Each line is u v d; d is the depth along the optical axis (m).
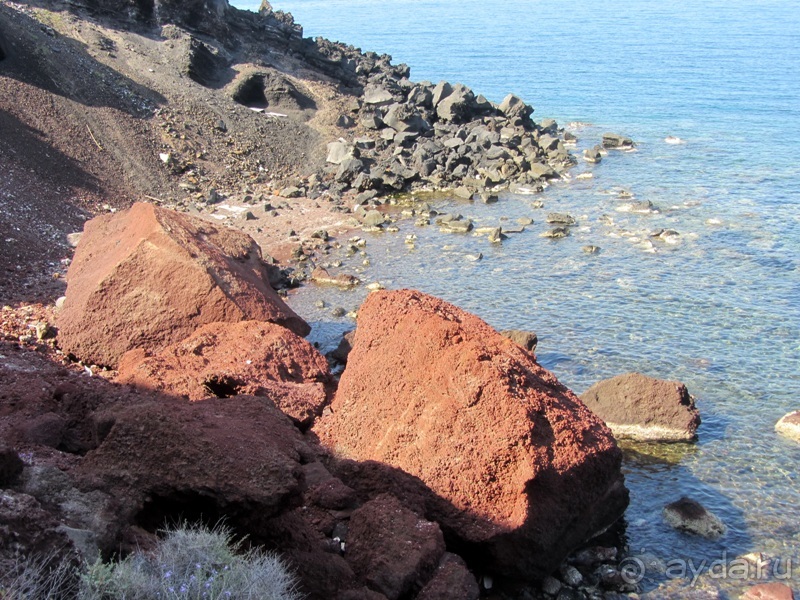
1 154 25.80
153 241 15.03
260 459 8.05
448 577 8.45
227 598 6.37
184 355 13.13
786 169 33.25
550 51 84.06
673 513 11.39
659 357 16.95
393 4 181.00
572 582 10.04
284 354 13.38
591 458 10.04
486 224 27.67
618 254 23.88
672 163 35.25
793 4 141.00
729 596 9.97
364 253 24.98
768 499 12.03
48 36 34.72
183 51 38.72
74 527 6.86
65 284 18.73
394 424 10.43
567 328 18.66
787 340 17.64
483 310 20.00
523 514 9.44
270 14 50.78
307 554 8.07
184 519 7.83
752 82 56.66
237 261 16.52
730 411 14.66
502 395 9.84
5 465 7.15
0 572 5.95
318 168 34.94
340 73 46.44
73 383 11.55
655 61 71.38
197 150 33.25
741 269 22.22
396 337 10.99
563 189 31.94
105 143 30.59
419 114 39.78
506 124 40.72
